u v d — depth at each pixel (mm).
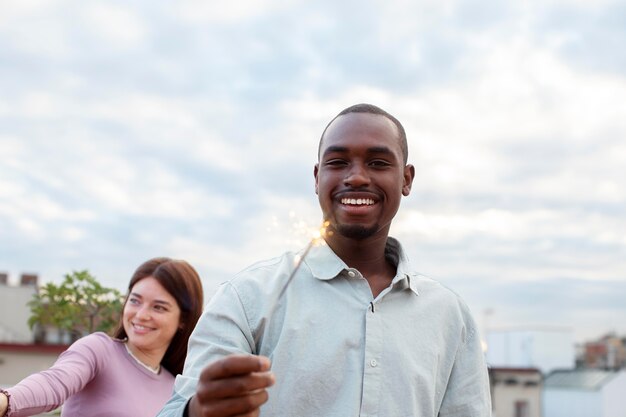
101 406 3465
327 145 2029
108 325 5891
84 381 3416
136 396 3551
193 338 1913
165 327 3707
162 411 1746
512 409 31219
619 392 35219
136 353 3705
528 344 41094
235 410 1387
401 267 2033
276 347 1868
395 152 2021
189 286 3787
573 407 35875
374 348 1906
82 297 5879
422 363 1979
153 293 3709
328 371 1863
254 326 1904
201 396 1405
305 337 1889
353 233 1979
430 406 1966
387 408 1863
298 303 1938
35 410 3105
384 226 2037
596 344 51312
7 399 2906
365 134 1991
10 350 15609
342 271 1996
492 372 31453
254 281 1960
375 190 1979
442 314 2102
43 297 6012
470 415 2094
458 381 2121
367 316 1938
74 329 6055
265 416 1822
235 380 1384
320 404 1843
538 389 31609
